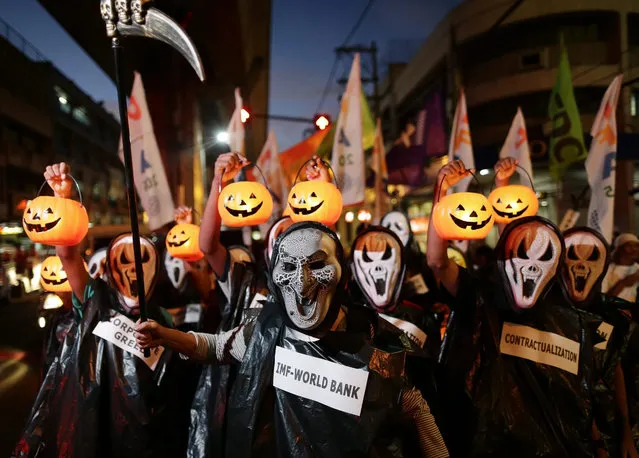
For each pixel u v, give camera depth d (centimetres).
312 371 195
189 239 382
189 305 467
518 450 246
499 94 2022
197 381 318
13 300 1805
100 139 4222
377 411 189
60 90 3450
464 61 2141
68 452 258
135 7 165
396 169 1163
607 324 304
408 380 203
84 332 272
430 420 204
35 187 3128
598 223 512
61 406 266
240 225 297
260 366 206
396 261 315
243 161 290
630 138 1066
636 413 317
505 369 256
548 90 1961
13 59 2812
